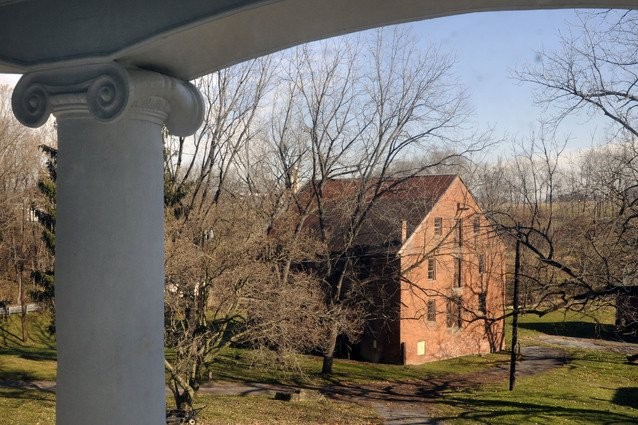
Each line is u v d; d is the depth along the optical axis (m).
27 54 5.59
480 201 36.44
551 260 17.27
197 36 5.28
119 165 5.39
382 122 35.09
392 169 39.25
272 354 19.08
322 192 35.75
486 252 36.53
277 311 18.55
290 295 18.89
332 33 5.70
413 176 34.31
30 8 5.60
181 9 5.09
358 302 33.41
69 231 5.41
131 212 5.42
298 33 5.62
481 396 31.97
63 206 5.47
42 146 32.09
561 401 30.88
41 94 5.59
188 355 17.45
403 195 39.56
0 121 45.78
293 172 35.84
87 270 5.33
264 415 24.75
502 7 5.41
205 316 18.64
